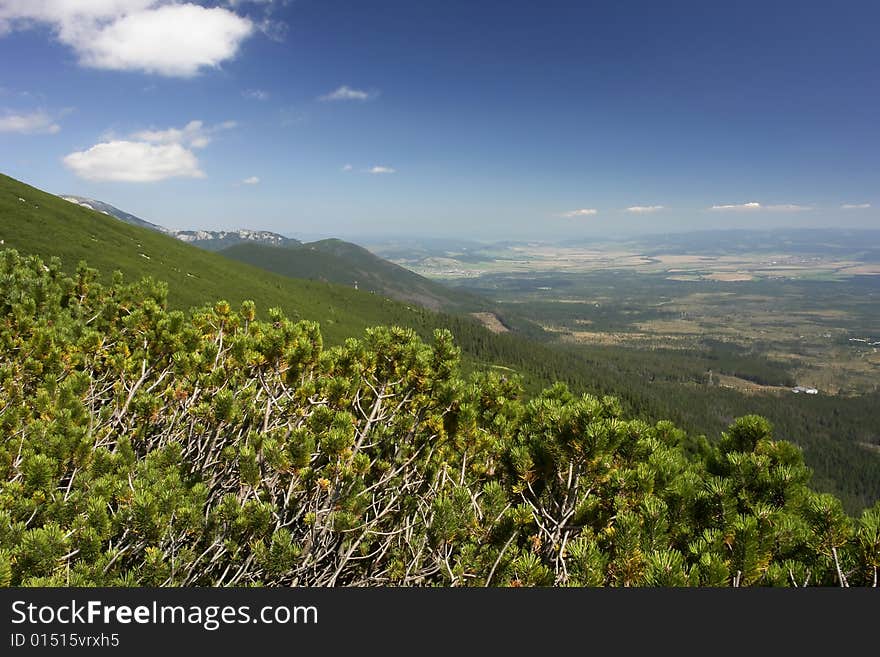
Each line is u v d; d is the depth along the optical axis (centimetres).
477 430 620
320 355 760
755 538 391
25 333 940
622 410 606
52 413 645
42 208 7506
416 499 593
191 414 715
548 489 528
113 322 1068
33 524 444
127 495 437
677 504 463
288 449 516
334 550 556
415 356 655
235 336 819
